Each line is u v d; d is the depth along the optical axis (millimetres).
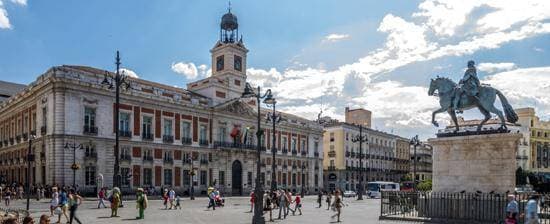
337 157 98312
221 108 67625
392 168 115625
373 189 75125
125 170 54062
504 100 23391
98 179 49719
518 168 84500
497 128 23172
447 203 23422
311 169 86500
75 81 49656
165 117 59875
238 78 73000
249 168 72375
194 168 63000
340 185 96875
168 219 27297
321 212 34312
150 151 57469
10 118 61812
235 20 76625
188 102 62719
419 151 131000
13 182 55156
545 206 23828
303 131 85188
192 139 63344
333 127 99875
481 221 21875
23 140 55906
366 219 27172
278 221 26719
